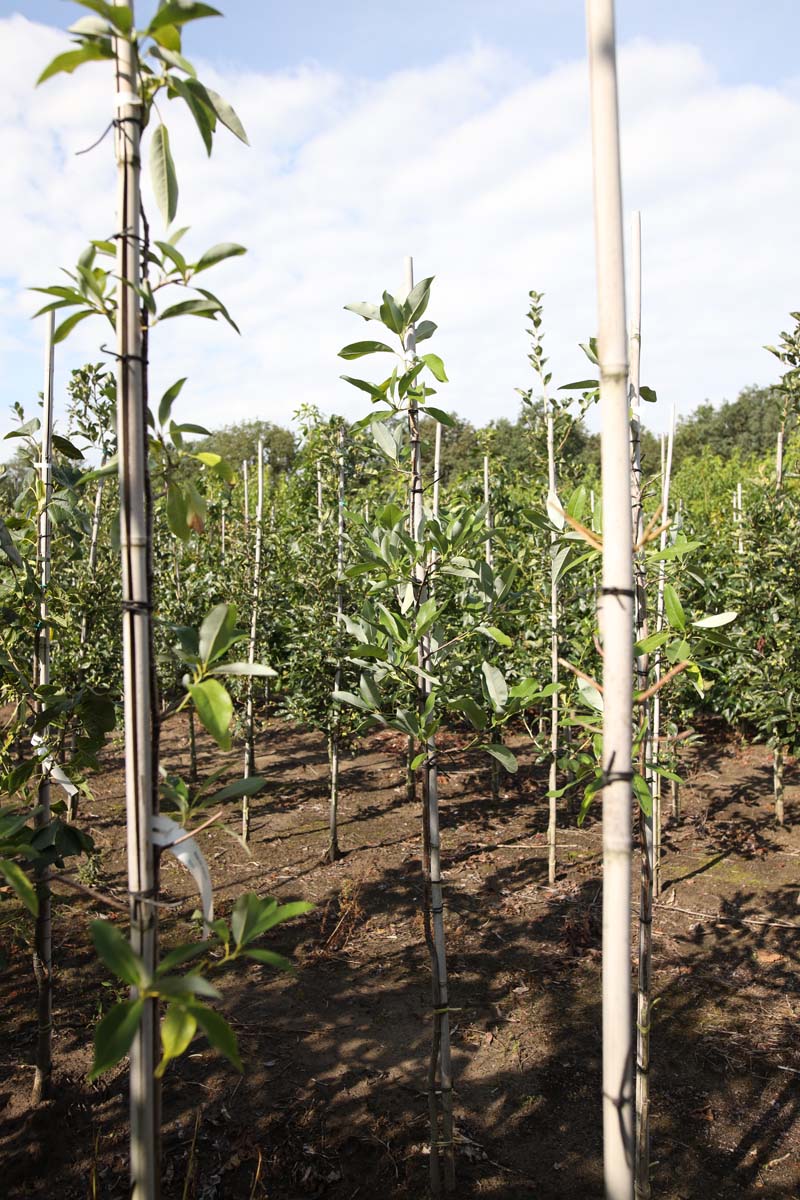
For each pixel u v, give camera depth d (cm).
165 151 159
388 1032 402
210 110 159
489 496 767
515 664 640
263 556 739
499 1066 376
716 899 550
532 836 681
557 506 164
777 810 684
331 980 452
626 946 153
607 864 154
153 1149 156
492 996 435
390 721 277
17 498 343
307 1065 375
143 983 132
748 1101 348
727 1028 402
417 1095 354
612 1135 154
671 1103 348
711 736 978
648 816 264
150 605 158
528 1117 341
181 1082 364
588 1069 373
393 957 478
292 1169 310
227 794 166
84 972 457
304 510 787
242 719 729
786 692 618
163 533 759
